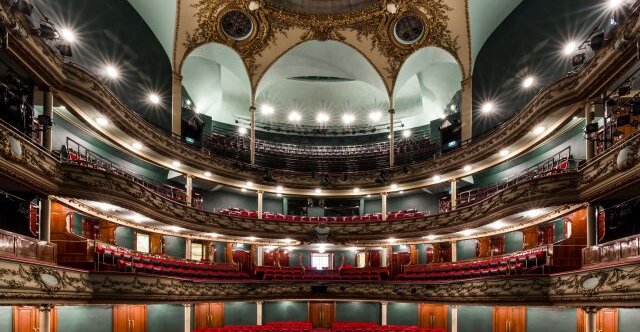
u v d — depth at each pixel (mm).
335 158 25781
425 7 21391
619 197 11820
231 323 20734
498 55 19625
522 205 14070
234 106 26156
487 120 19938
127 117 15648
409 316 21062
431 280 19578
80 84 12672
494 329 17328
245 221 21500
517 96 18078
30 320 12297
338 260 25438
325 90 27203
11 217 11562
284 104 27328
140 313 16516
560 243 13664
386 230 21656
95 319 14633
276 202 25766
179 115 20609
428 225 20203
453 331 18656
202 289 17141
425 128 26391
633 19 9758
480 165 19750
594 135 12398
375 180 23406
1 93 10719
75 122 14773
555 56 16047
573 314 13969
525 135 15641
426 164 21797
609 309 12305
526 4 18094
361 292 20688
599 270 10312
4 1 9133
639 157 9664
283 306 22172
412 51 22641
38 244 10844
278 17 22328
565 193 12797
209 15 21141
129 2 18312
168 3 19422
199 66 23562
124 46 17875
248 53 22844
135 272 13359
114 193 13734
